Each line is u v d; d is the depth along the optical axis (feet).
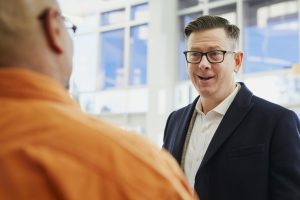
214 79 5.07
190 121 5.46
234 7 19.21
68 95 1.87
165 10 21.25
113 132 1.72
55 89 1.80
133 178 1.60
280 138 4.56
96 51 23.67
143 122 21.65
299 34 17.13
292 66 16.35
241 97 5.01
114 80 23.06
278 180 4.43
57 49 1.88
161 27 21.20
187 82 20.34
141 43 22.44
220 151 4.73
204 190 4.66
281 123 4.64
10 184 1.52
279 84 16.92
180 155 5.29
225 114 4.94
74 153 1.59
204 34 5.15
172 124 5.77
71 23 2.29
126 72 22.66
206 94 5.13
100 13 23.62
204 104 5.29
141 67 22.31
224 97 5.12
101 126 1.73
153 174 1.65
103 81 23.31
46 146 1.59
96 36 23.72
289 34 17.42
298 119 4.85
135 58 22.58
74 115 1.73
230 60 5.17
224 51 5.09
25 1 1.80
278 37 17.69
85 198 1.52
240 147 4.66
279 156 4.50
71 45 2.03
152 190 1.62
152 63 21.17
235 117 4.85
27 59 1.79
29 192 1.51
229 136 4.75
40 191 1.52
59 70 1.91
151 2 21.54
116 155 1.62
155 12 21.40
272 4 17.99
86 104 23.38
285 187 4.35
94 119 1.79
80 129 1.66
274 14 17.89
